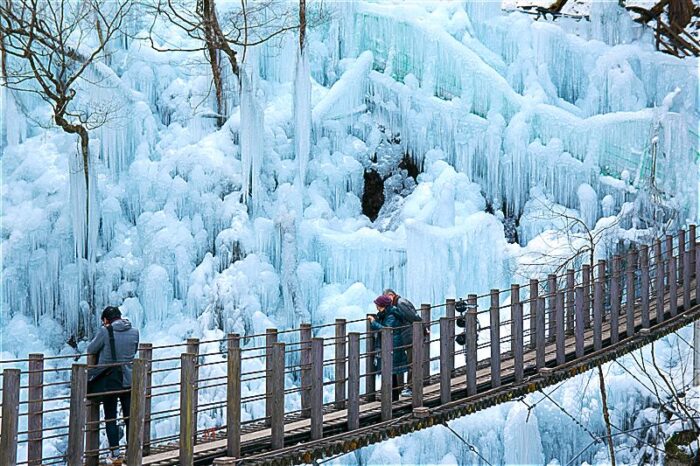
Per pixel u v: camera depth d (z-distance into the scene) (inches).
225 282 976.3
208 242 1024.2
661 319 774.5
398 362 580.1
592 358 684.1
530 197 1137.4
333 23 1183.6
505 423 973.8
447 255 1042.1
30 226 1004.6
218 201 1031.0
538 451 975.0
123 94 1079.0
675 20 1323.8
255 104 1030.4
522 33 1208.8
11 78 1057.5
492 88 1154.7
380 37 1181.1
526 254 1064.2
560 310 666.8
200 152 1050.7
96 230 1003.9
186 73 1134.4
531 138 1155.3
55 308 998.4
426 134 1143.6
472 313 589.6
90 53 1082.1
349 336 519.5
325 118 1128.2
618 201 1154.7
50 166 1043.3
